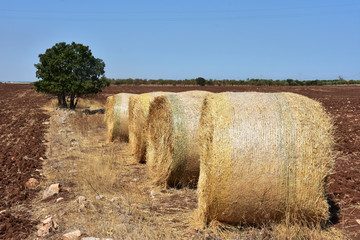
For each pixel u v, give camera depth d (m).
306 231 4.45
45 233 4.58
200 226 4.82
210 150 4.93
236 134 4.59
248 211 4.61
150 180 7.36
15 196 6.18
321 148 4.54
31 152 9.74
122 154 10.14
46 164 8.57
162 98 7.23
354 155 8.64
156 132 7.86
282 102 4.94
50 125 15.52
